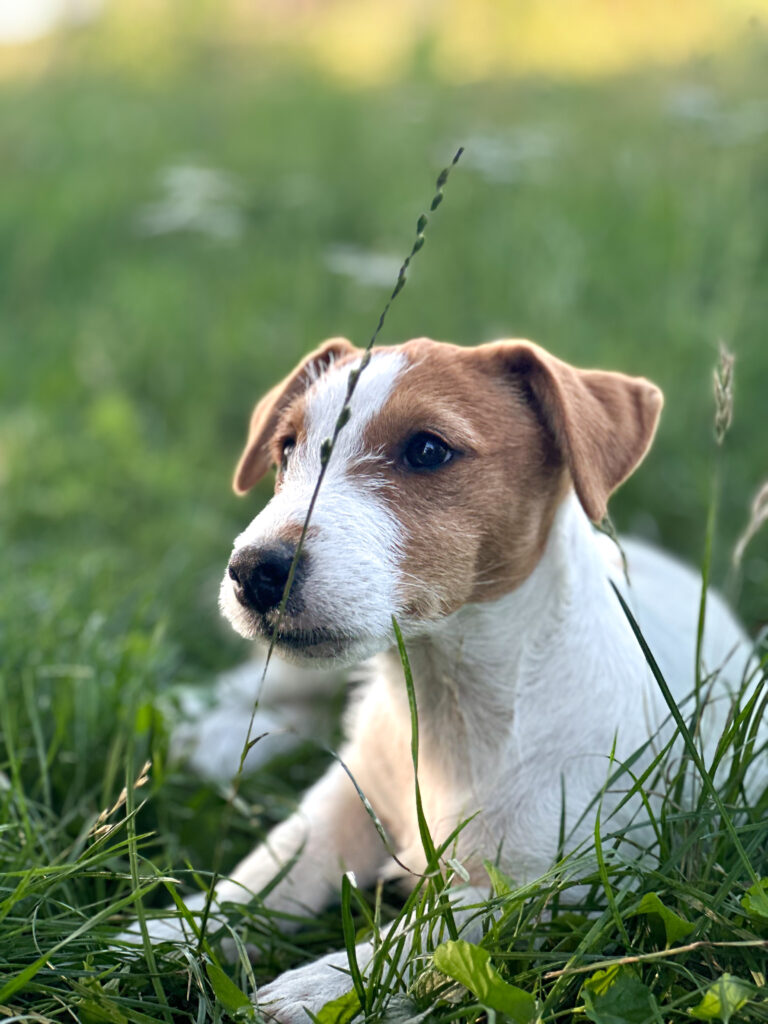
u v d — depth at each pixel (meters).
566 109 1.97
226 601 0.59
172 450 1.16
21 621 0.81
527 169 1.61
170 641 0.88
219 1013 0.54
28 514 1.04
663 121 1.74
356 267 1.33
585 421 0.61
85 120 2.31
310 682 0.84
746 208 1.32
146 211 1.73
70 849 0.63
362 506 0.59
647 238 1.38
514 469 0.61
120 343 1.37
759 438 1.04
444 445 0.60
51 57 3.12
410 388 0.61
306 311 1.36
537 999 0.53
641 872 0.56
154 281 1.51
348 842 0.66
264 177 1.80
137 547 0.99
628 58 2.29
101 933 0.57
